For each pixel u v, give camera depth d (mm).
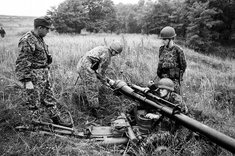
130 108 3910
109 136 3332
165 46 4000
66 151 2932
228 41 24781
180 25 25547
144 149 2922
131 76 5465
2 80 4426
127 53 6953
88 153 2957
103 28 34344
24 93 3861
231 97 5562
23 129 3195
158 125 3283
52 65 5605
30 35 3047
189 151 3080
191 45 22844
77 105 4320
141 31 34750
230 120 4379
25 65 2963
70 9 28719
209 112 4586
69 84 4730
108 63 4047
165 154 2846
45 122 3383
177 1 27953
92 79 3922
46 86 3439
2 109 3436
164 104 2898
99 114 4195
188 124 2541
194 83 6117
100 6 34969
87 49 7406
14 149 2811
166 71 4035
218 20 22797
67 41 9820
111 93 4629
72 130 3318
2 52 6566
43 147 2928
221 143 2217
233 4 22750
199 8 22547
